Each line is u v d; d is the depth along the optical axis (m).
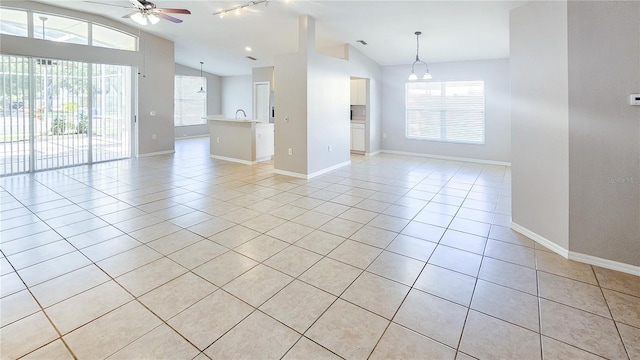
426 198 4.70
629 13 2.42
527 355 1.72
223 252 2.93
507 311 2.10
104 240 3.15
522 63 3.28
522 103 3.31
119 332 1.88
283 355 1.73
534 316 2.04
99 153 7.04
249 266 2.68
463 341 1.83
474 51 6.74
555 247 2.94
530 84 3.18
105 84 7.01
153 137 8.08
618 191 2.56
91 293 2.27
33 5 5.70
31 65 5.81
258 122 7.30
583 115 2.64
